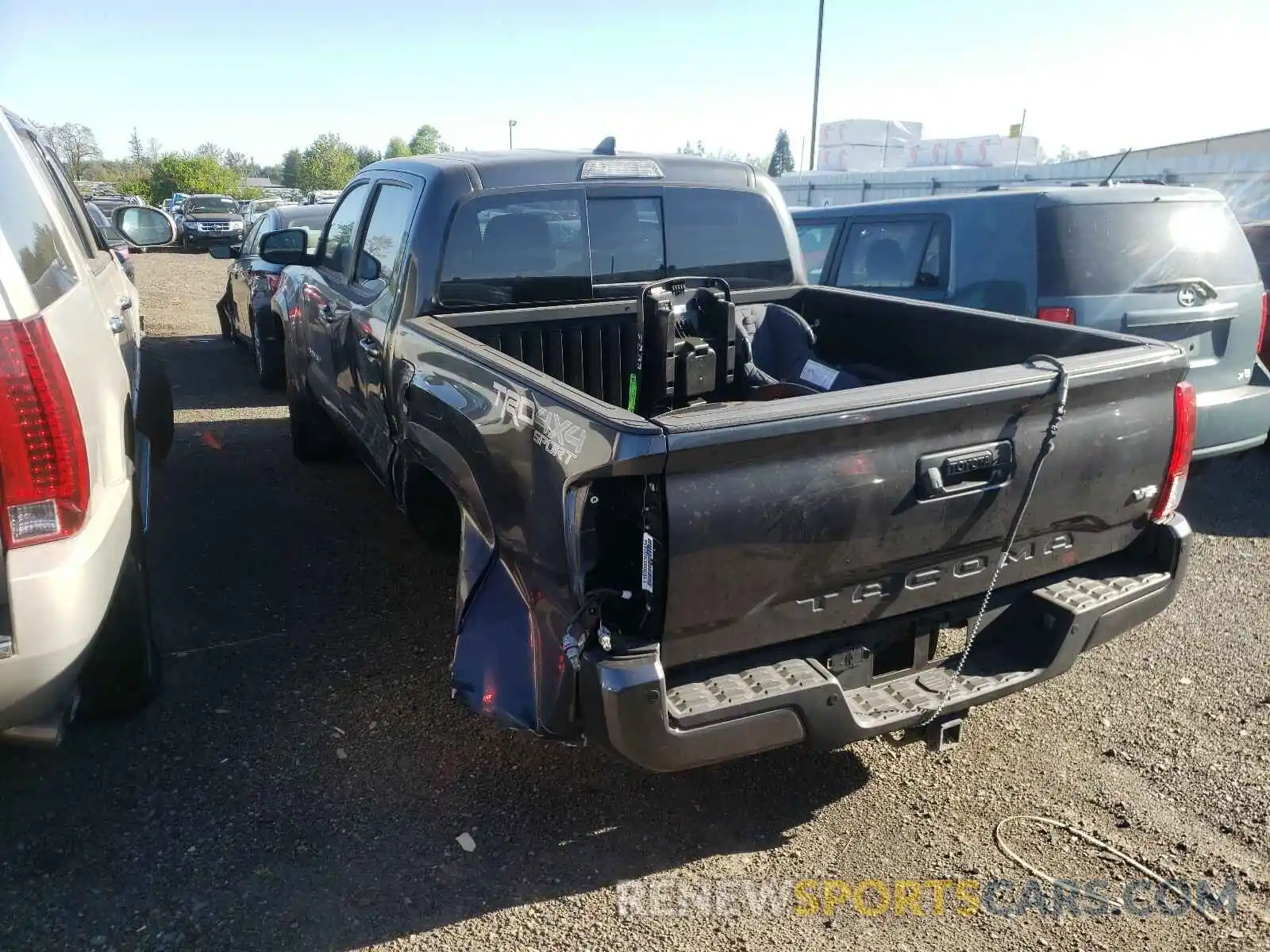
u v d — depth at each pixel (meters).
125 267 7.54
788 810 3.17
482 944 2.60
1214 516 5.76
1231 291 5.38
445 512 4.18
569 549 2.50
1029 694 3.83
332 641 4.18
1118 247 5.20
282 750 3.42
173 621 4.33
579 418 2.46
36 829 2.99
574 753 3.45
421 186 4.16
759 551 2.48
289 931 2.62
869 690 2.87
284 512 5.68
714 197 4.64
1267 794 3.19
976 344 3.92
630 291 4.46
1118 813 3.12
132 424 3.55
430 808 3.14
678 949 2.59
